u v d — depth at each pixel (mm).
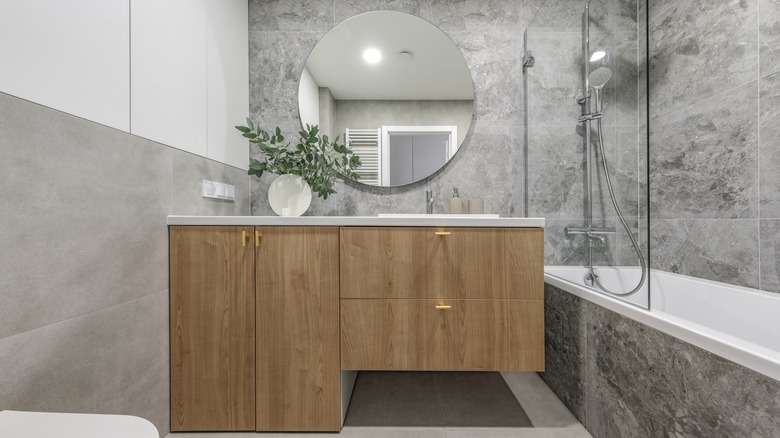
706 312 1438
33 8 736
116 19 963
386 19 1860
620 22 1286
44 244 766
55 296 792
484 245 1197
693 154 1594
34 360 747
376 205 1896
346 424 1280
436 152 1868
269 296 1195
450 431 1243
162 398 1157
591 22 1406
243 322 1196
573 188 1473
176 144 1239
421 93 1865
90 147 879
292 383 1199
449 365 1194
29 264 735
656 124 1808
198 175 1381
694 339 793
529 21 1870
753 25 1327
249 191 1861
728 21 1423
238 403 1199
